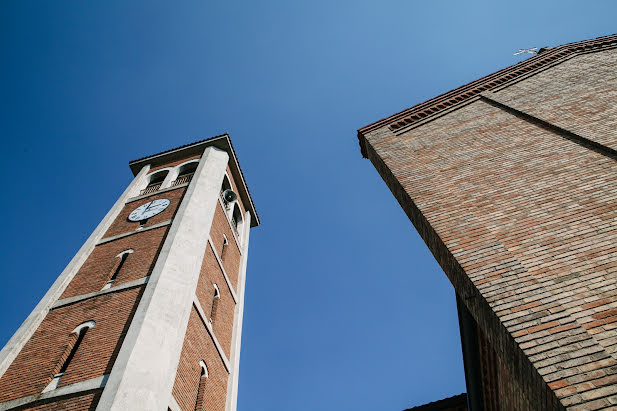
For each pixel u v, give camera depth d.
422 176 9.59
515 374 5.25
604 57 13.16
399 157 10.86
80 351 13.16
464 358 9.87
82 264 18.45
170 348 12.72
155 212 21.23
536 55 14.73
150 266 16.62
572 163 8.28
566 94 11.32
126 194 24.42
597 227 6.52
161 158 28.53
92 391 11.38
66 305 15.84
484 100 13.14
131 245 18.75
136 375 11.29
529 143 9.62
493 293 5.96
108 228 21.27
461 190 8.61
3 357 13.55
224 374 16.81
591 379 4.52
